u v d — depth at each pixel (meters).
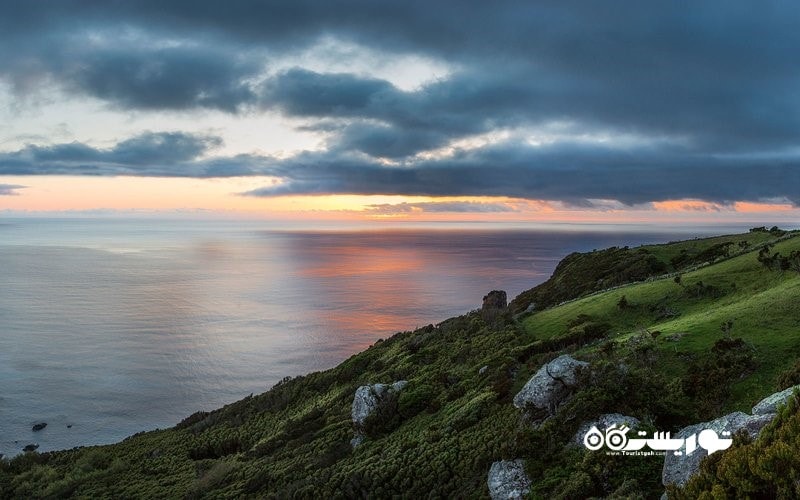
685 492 18.00
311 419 67.75
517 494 27.05
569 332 57.38
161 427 122.38
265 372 166.25
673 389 31.81
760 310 42.69
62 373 166.62
